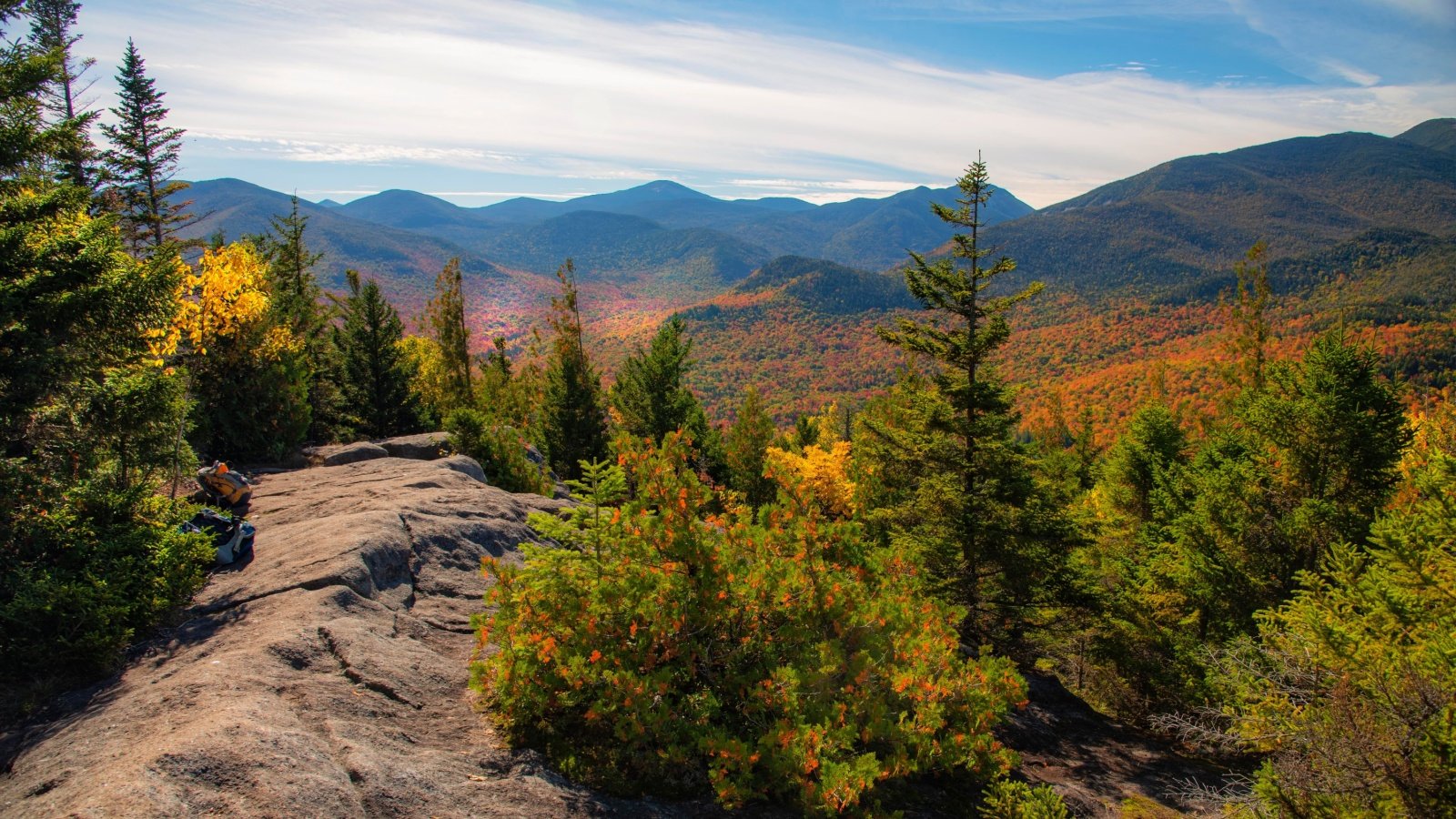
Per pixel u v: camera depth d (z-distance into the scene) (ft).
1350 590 29.78
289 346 51.34
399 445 53.31
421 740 16.03
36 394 21.74
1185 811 26.53
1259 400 49.08
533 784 15.25
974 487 47.37
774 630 20.52
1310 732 20.59
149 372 26.02
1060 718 37.73
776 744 16.69
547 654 16.98
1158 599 49.67
